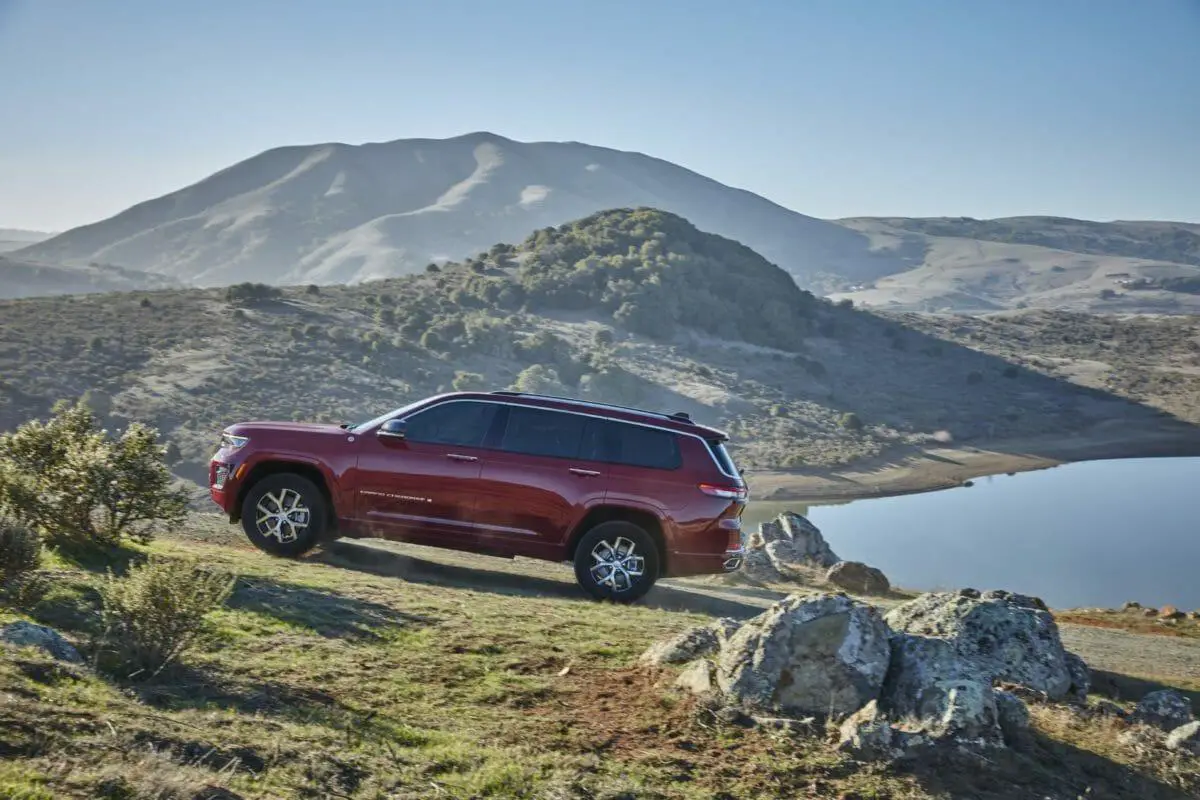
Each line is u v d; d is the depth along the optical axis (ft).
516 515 33.76
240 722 17.19
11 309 493.36
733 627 24.34
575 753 18.52
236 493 34.76
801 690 21.17
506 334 553.23
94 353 437.17
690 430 34.53
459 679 21.57
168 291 584.81
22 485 28.96
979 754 19.98
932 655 21.70
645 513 33.71
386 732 18.06
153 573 19.58
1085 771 20.52
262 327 512.22
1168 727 23.91
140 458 31.30
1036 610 27.71
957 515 364.17
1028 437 549.95
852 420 520.01
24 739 14.32
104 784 13.53
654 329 641.81
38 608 21.84
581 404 34.65
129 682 18.28
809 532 66.33
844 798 18.21
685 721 20.54
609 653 24.62
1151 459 514.27
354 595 27.43
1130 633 49.47
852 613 21.75
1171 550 308.40
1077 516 364.58
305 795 14.97
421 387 467.52
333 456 34.30
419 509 33.91
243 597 25.17
